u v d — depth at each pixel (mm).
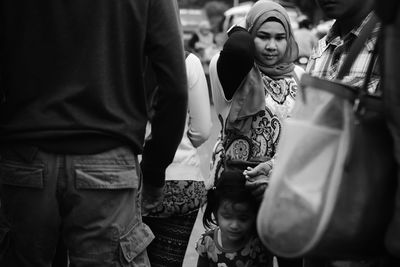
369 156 3471
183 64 4312
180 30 4324
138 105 4273
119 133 4156
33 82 4152
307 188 3383
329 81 3504
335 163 3404
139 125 4262
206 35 25156
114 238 4191
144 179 4555
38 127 4109
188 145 5680
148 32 4258
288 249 3400
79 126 4105
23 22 4145
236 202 5227
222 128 5586
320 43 5043
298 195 3373
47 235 4234
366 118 3500
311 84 3496
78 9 4109
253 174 5145
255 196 5172
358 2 4633
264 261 5410
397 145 3283
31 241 4238
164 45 4250
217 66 5422
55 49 4125
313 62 5047
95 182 4121
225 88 5422
